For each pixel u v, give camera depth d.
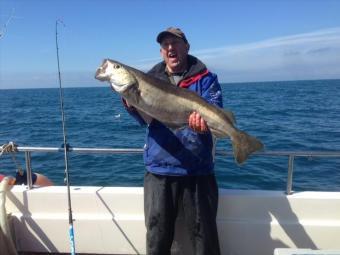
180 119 2.91
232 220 3.50
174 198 3.14
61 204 3.63
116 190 3.63
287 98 49.44
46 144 14.66
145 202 3.21
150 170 3.14
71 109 36.62
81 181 8.38
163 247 3.17
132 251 3.60
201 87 3.07
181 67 3.18
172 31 3.04
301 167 8.76
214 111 2.86
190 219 3.15
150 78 2.87
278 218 3.48
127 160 9.98
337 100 43.59
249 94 63.19
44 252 3.67
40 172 9.09
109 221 3.56
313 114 25.84
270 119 22.48
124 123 21.36
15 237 3.65
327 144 13.42
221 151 3.45
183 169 3.04
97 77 2.90
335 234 3.40
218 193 3.39
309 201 3.44
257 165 8.84
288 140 14.38
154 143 3.11
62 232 3.61
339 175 8.22
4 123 23.59
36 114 30.84
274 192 3.55
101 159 10.16
